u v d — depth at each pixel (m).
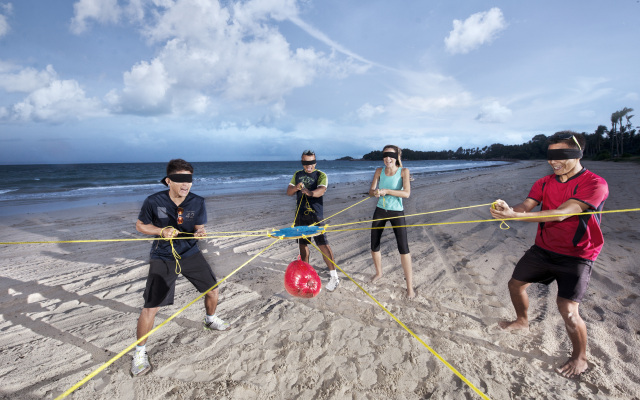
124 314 4.14
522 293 3.40
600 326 3.56
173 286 3.20
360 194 15.75
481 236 7.29
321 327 3.71
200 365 3.08
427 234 7.67
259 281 5.07
